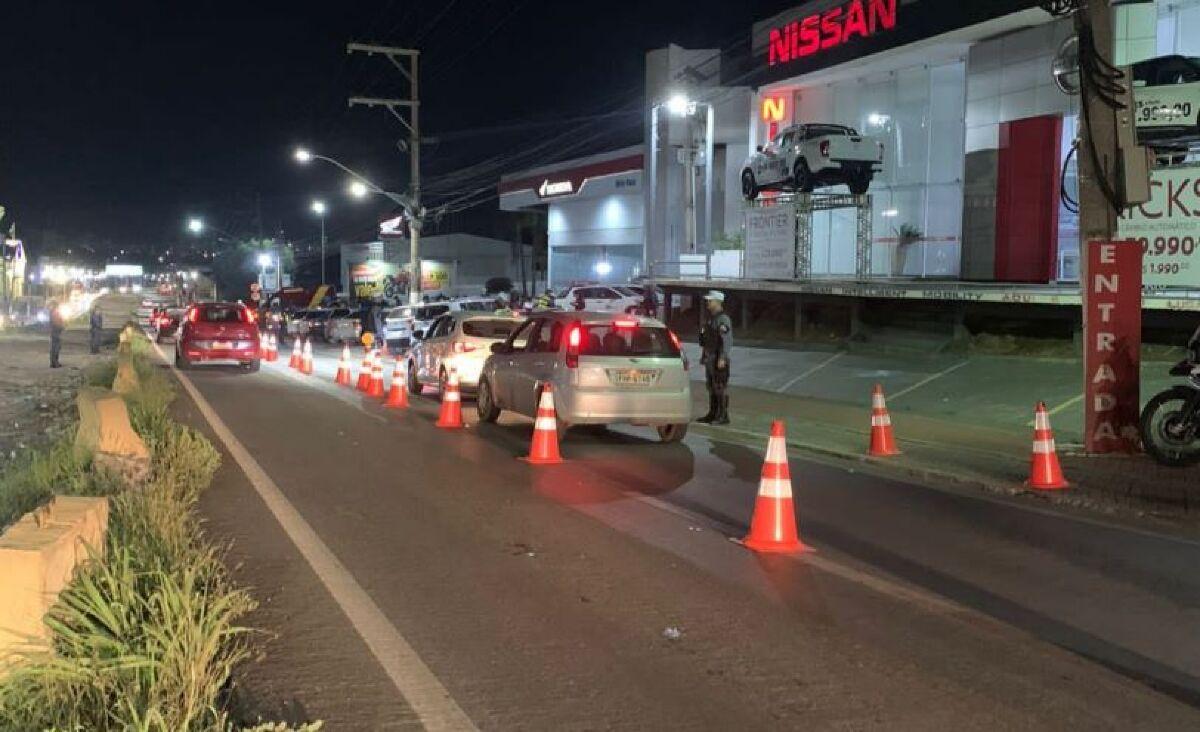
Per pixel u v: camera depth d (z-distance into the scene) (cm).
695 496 977
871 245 3064
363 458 1185
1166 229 1483
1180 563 747
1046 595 665
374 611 614
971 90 2630
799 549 774
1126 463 1118
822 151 2505
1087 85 1156
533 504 931
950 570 723
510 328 1828
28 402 1920
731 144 4044
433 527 834
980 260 2603
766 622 603
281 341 4994
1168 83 1703
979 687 506
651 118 4166
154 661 412
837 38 2959
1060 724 463
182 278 14425
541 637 572
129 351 2212
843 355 2147
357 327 4416
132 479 813
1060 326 1772
